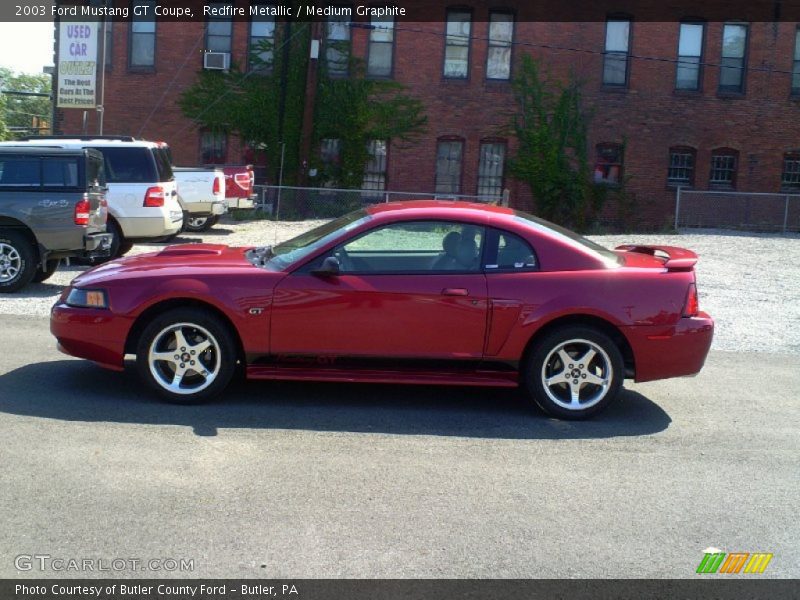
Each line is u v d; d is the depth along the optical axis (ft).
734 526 16.75
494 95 102.12
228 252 25.89
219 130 102.78
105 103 101.55
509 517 16.79
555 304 22.57
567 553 15.42
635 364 23.00
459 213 23.39
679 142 103.65
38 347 29.07
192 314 22.67
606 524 16.63
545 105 102.22
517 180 103.50
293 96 101.76
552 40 101.50
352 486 18.01
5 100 250.37
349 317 22.53
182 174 71.41
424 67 101.86
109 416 21.90
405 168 103.40
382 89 101.96
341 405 23.80
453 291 22.54
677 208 92.07
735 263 60.59
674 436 22.08
